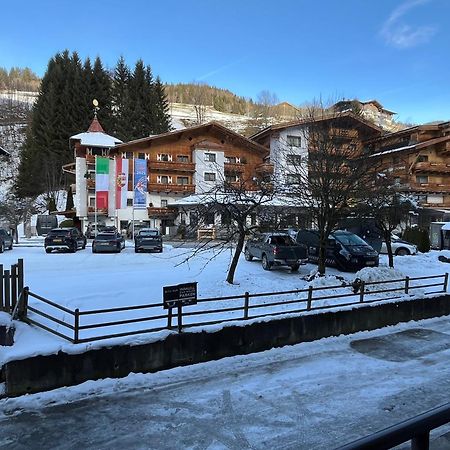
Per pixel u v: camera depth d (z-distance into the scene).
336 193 14.34
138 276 14.83
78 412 5.95
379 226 17.86
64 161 67.94
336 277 13.80
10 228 39.25
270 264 16.55
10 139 93.81
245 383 7.12
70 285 12.80
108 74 80.62
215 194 14.50
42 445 5.07
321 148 14.62
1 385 6.31
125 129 71.12
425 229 30.81
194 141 52.56
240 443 5.17
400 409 6.22
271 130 35.41
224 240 14.65
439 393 6.84
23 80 160.25
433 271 17.94
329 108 16.94
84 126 70.81
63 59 80.31
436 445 4.95
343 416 5.95
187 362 7.84
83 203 50.91
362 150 15.93
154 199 49.72
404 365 8.17
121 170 40.94
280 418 5.85
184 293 8.02
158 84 79.75
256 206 13.95
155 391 6.72
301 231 19.73
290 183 14.97
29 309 8.06
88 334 7.82
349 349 9.14
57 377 6.64
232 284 13.15
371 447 1.64
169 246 29.30
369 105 45.16
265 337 8.88
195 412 6.00
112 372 7.07
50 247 24.56
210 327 8.16
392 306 11.20
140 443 5.15
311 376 7.50
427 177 49.53
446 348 9.34
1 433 5.34
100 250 24.77
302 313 9.62
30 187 67.31
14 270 7.95
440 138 47.16
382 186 15.84
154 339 7.48
